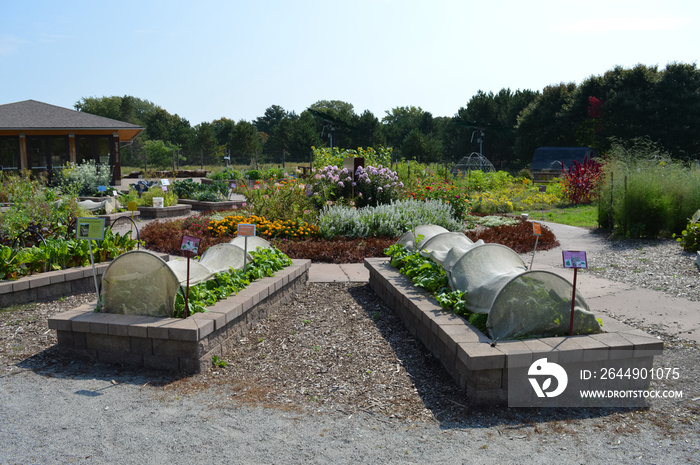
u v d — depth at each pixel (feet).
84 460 9.40
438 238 20.03
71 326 14.25
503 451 9.76
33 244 24.54
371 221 33.78
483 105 169.37
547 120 147.54
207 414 11.28
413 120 239.50
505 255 16.16
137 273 14.56
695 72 120.26
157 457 9.51
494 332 12.68
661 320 17.37
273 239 32.14
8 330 16.70
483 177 72.49
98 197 50.80
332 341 16.03
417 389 12.57
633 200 34.55
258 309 17.53
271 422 10.94
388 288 18.94
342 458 9.48
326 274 24.95
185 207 51.16
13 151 75.61
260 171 90.02
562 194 69.05
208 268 16.97
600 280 23.18
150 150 155.22
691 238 28.30
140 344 13.91
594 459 9.48
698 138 118.73
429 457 9.53
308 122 171.73
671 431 10.52
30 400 11.97
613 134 127.95
